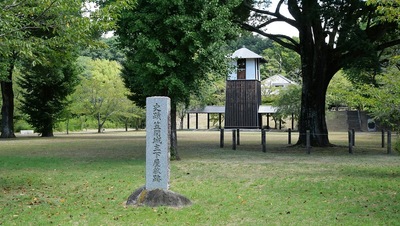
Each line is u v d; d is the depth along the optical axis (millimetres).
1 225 6352
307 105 21812
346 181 10359
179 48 13852
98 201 8156
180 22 13359
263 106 43969
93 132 44062
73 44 9641
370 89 10844
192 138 30188
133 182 10305
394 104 10523
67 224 6418
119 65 55062
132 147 21375
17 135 37594
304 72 21906
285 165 13938
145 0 13773
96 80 40656
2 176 11320
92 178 10930
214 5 13797
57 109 33062
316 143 21578
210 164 14188
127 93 40562
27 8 8453
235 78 42344
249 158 16266
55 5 8469
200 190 9266
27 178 10961
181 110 45969
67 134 38781
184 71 14281
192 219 6727
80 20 8797
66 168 12930
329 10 17297
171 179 10898
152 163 7965
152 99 8000
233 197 8477
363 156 17094
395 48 24859
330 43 20922
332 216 6887
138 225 6398
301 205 7727
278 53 57750
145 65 13812
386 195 8609
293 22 21750
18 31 8383
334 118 45688
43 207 7613
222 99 49500
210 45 13570
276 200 8172
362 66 19094
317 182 10289
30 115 33000
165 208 7469
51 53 10328
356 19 18547
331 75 21781
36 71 29188
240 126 42188
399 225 6277
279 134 36219
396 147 11625
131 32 14000
